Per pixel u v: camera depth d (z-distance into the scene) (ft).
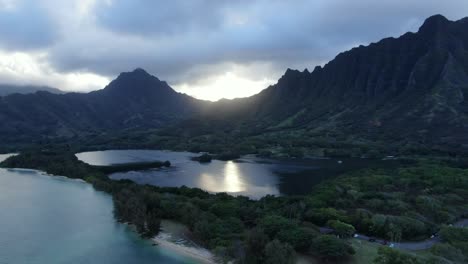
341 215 476.54
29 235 466.29
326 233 435.53
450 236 408.05
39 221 523.70
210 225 436.76
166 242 436.76
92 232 476.95
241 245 384.88
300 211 490.49
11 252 412.16
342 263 359.66
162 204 526.98
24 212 570.05
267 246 344.69
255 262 344.08
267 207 525.75
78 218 537.65
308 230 402.11
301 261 367.25
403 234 426.51
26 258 396.98
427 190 647.15
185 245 427.74
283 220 424.87
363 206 553.23
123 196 575.38
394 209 529.04
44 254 407.64
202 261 387.14
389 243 412.98
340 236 426.51
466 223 495.00
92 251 415.23
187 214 486.79
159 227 469.16
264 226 414.62
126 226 498.28
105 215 552.00
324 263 361.71
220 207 501.56
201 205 541.34
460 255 352.90
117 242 441.27
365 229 442.50
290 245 358.02
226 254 375.86
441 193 630.74
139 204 508.53
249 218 476.13
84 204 618.85
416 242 418.51
